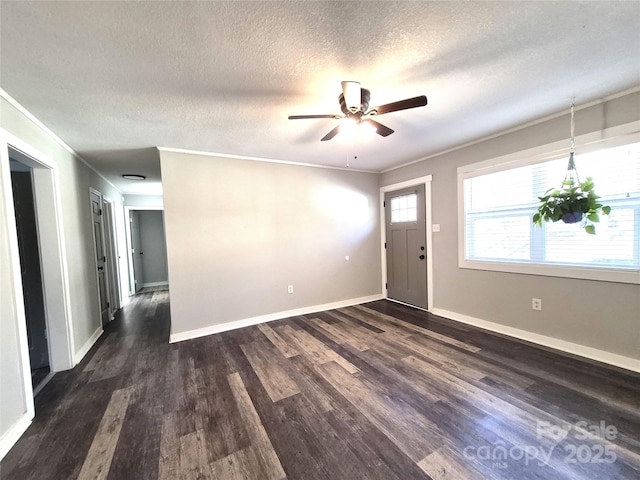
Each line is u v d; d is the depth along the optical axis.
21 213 2.67
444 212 3.73
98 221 4.03
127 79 1.80
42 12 1.23
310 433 1.68
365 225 4.73
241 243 3.66
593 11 1.35
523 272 2.92
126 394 2.15
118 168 4.02
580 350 2.54
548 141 2.65
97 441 1.66
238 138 2.97
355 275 4.64
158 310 4.77
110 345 3.19
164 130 2.68
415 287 4.27
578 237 2.55
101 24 1.32
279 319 3.93
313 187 4.22
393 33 1.46
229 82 1.89
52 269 2.58
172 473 1.42
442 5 1.29
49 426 1.80
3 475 1.44
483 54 1.67
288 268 4.02
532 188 2.84
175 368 2.57
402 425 1.72
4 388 1.64
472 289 3.45
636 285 2.22
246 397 2.07
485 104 2.36
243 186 3.68
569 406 1.84
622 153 2.26
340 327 3.52
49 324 2.55
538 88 2.11
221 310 3.54
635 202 2.21
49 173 2.58
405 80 1.94
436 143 3.35
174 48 1.52
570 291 2.59
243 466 1.46
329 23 1.38
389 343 2.96
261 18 1.33
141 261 7.07
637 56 1.72
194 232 3.37
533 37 1.53
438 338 3.05
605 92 2.20
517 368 2.35
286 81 1.90
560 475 1.35
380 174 4.85
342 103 1.90
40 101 2.01
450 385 2.13
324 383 2.23
